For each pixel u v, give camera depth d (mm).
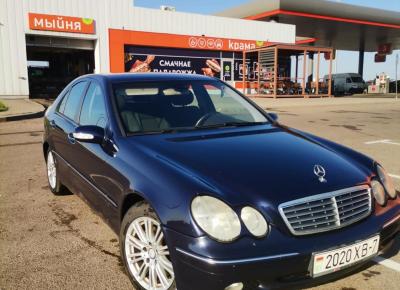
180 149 3346
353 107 20766
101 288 3229
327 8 30828
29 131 11055
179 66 26844
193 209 2662
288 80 30641
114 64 24047
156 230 2986
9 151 8375
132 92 4168
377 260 3672
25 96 21594
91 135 3691
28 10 21078
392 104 23219
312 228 2770
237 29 28812
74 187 4582
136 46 24906
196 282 2590
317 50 28422
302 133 4184
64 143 4754
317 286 3002
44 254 3797
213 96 4551
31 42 21844
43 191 5676
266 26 30047
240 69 29766
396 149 8867
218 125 4082
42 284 3287
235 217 2627
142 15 24656
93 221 4590
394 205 3273
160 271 2943
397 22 34938
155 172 3029
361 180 3145
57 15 21766
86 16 22766
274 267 2578
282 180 2926
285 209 2729
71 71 29875
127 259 3223
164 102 4188
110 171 3504
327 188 2928
